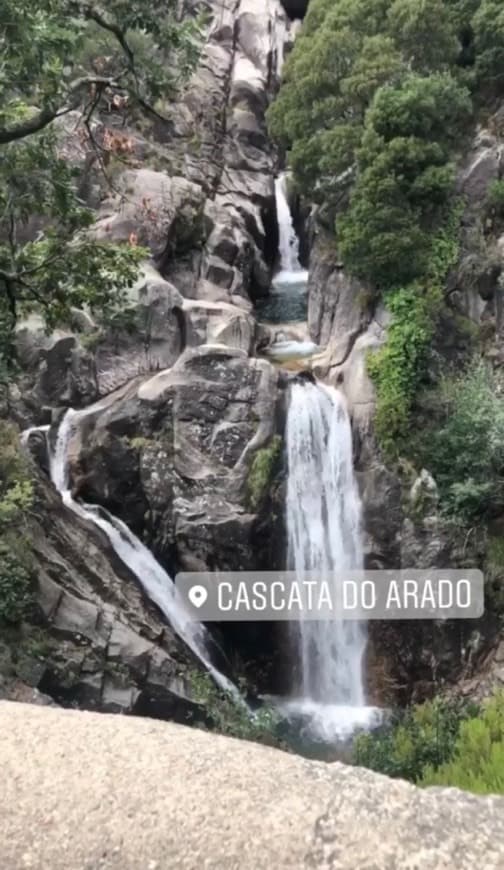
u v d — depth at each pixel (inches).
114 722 104.0
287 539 557.9
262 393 564.7
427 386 572.4
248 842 80.5
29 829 84.5
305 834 80.9
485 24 639.1
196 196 783.7
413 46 637.9
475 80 658.2
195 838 81.4
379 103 583.2
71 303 344.5
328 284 690.2
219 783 88.8
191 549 542.6
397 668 548.1
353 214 593.6
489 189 607.2
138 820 84.2
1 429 499.2
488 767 197.9
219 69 967.0
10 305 347.6
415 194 582.9
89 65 413.4
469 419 508.1
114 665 428.8
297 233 957.2
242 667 569.3
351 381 600.1
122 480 549.6
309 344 702.5
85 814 85.6
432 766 249.4
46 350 585.6
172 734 100.5
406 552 538.3
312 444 575.8
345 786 88.7
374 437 565.9
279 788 87.8
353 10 661.3
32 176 333.4
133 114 788.0
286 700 562.3
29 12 240.5
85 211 346.3
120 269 342.6
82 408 584.1
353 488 570.9
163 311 622.5
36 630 407.8
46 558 446.0
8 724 103.3
